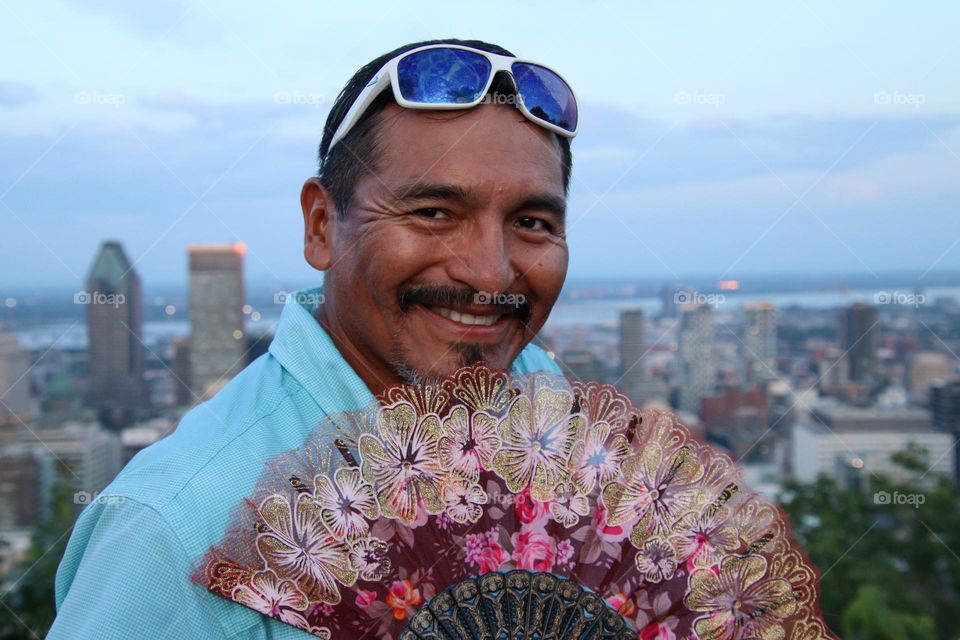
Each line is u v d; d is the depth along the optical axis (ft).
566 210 5.14
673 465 5.04
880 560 15.71
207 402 4.95
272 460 4.50
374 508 4.55
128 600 3.98
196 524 4.17
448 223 4.71
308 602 4.30
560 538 4.81
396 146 4.70
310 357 5.02
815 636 4.88
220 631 4.17
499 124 4.75
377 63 5.23
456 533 4.66
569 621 4.55
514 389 4.98
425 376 4.89
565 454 4.95
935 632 13.97
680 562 4.88
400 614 4.45
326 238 5.40
